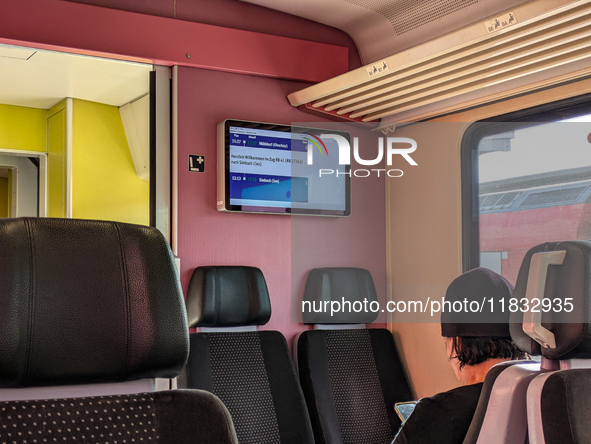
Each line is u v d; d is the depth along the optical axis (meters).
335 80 2.97
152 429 1.13
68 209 3.97
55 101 4.13
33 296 1.06
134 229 1.19
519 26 2.18
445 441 1.41
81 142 4.05
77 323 1.09
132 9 2.91
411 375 3.41
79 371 1.10
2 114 4.20
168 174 3.01
